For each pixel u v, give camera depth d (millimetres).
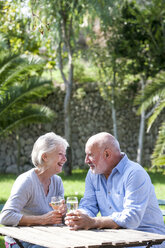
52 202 2867
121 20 10977
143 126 11297
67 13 10414
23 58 9961
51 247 2020
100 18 9711
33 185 2918
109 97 11422
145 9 11039
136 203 2723
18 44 11594
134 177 2787
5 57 9688
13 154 13180
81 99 12656
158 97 7270
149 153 12055
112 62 10977
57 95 12789
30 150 12977
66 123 11297
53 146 2943
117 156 2951
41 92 10594
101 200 3068
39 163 2951
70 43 11305
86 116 12633
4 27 11055
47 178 3008
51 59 12422
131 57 11172
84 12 9305
